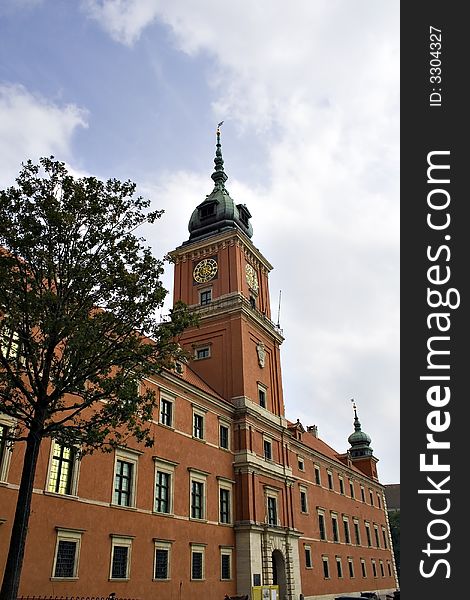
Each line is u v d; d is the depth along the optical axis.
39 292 18.20
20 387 17.20
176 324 20.36
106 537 27.30
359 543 68.25
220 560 36.75
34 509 23.58
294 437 56.56
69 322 17.00
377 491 83.88
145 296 19.33
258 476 43.16
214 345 47.44
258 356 49.00
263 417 45.94
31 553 22.88
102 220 19.05
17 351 18.25
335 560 58.38
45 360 17.80
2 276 16.73
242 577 38.09
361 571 65.75
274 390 50.62
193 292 51.41
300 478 55.19
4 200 17.56
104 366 18.31
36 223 17.73
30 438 17.00
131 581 28.14
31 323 17.58
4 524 22.02
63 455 26.17
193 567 33.81
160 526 31.61
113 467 29.27
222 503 39.44
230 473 41.19
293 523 46.75
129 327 19.25
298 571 45.62
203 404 39.94
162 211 20.28
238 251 51.16
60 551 24.56
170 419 35.78
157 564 30.75
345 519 65.81
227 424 42.69
